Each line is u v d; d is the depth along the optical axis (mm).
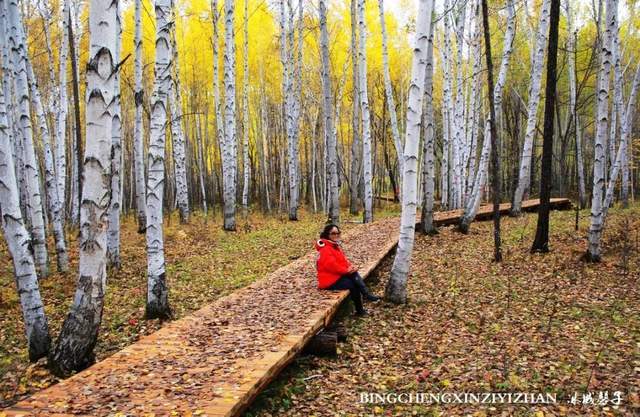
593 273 9641
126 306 8438
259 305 7145
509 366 5512
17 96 7906
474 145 19141
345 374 5520
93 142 5051
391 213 27094
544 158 11289
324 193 28703
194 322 6398
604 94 9906
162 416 3689
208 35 25969
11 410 3844
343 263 7738
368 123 17859
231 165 18016
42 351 5891
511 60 25406
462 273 10352
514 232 14992
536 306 7902
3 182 5676
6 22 10609
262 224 20719
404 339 6605
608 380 5035
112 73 5070
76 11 17516
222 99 30125
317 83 29969
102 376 4570
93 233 5207
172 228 17844
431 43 14273
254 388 4305
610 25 9633
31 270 5895
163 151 7438
